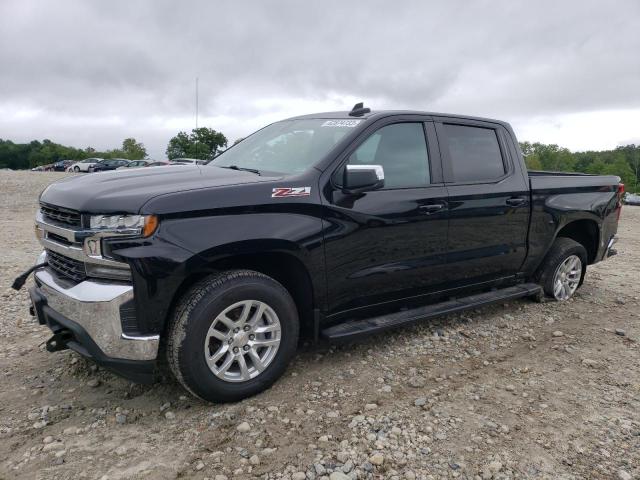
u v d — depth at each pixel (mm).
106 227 2797
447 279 4258
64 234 3008
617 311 5227
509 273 4840
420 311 4125
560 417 3127
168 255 2840
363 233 3615
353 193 3564
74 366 3709
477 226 4344
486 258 4480
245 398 3242
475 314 4988
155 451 2727
